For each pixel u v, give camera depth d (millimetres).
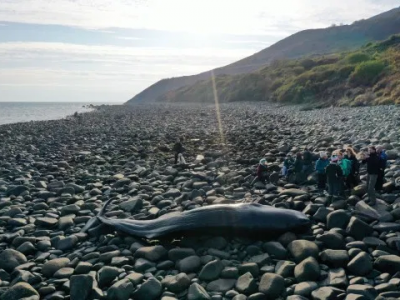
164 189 15578
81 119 59125
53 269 8898
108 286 8312
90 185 16578
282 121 39344
